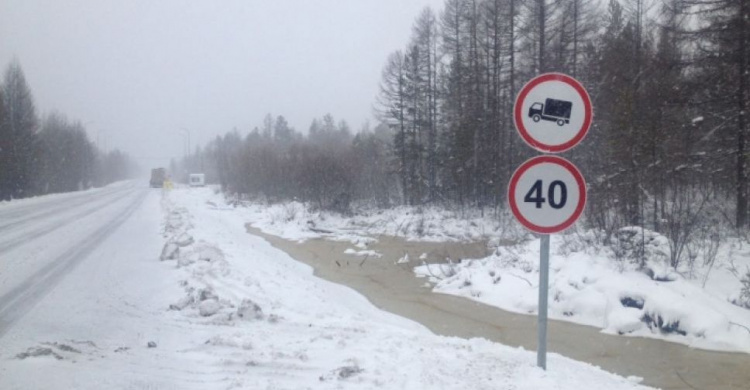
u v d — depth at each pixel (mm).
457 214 29734
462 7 35375
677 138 18938
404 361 6160
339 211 34219
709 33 18672
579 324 10680
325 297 11820
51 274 13031
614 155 17812
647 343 9359
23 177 54781
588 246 13547
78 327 8242
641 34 26156
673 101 18984
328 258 20391
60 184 73312
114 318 8797
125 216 30969
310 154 41875
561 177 5449
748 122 18031
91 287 11469
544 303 5828
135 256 15906
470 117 32312
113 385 5504
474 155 31594
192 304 9516
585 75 26656
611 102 21047
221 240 19375
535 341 9570
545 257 5746
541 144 5406
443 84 38125
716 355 8641
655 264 11438
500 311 11922
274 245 24281
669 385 7441
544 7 27141
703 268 12078
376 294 14047
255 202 47281
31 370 5895
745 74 18172
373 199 37781
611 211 17109
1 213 33625
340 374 5703
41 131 65000
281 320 8773
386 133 56188
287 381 5652
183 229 21906
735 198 19891
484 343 7281
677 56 20906
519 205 5438
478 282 13859
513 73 29781
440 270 16391
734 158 19484
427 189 35719
